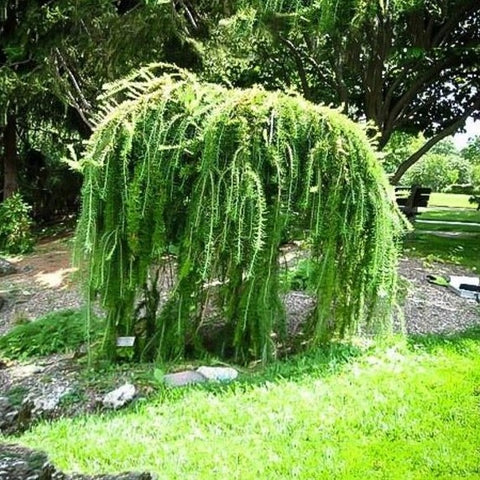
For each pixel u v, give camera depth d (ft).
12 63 28.63
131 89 12.00
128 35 26.63
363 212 11.66
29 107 35.58
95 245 11.33
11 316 18.67
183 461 7.55
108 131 11.03
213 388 10.32
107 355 12.09
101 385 10.86
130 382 10.85
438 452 7.73
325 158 11.43
